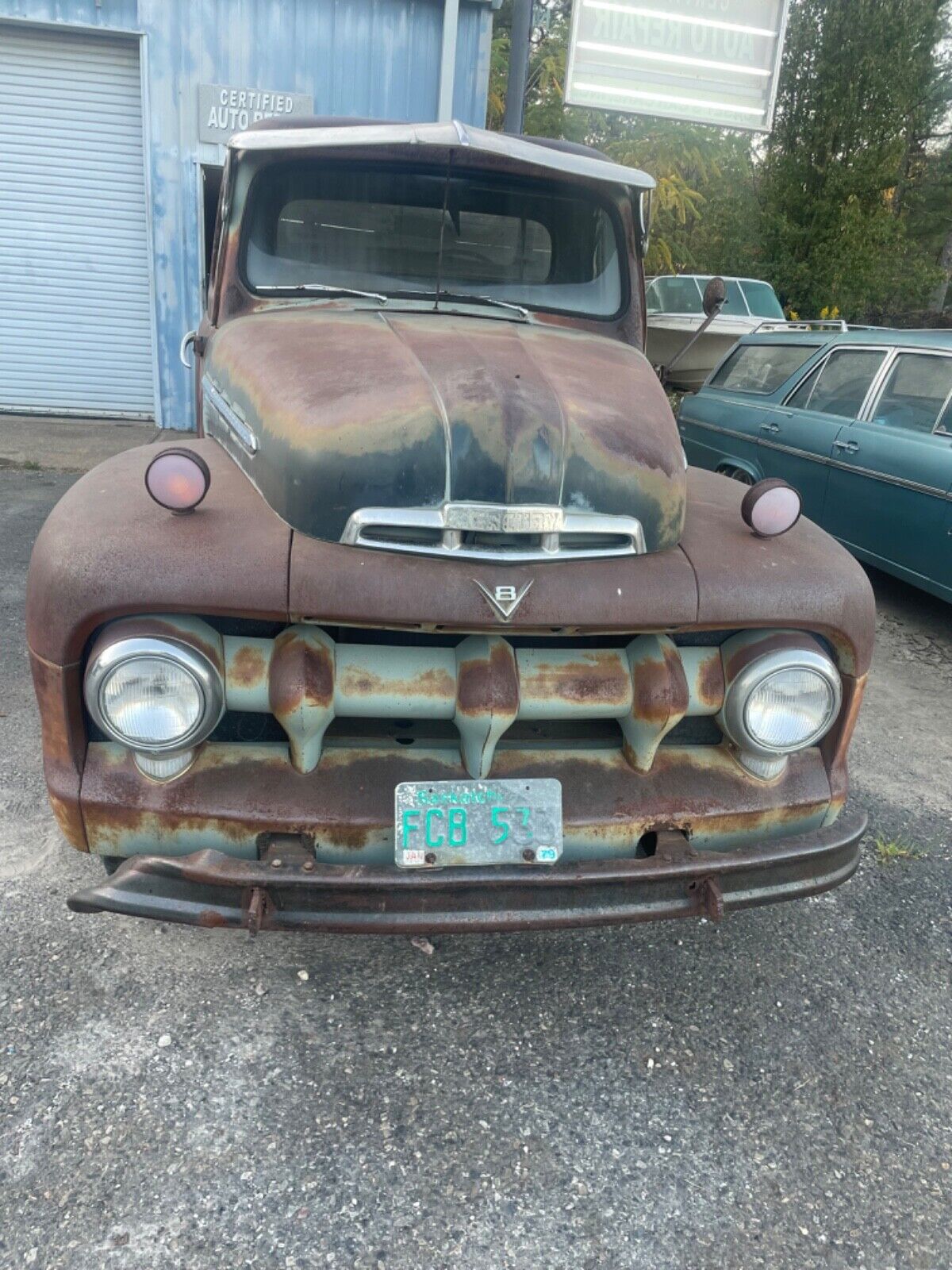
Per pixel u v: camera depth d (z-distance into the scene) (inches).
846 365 238.1
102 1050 84.2
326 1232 70.2
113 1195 71.5
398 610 73.4
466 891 76.6
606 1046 89.9
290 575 73.2
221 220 121.5
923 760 154.9
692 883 81.1
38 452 313.9
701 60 291.9
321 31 340.8
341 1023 89.7
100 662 71.2
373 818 77.0
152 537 74.9
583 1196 74.8
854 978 101.9
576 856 80.7
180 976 93.7
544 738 85.6
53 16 327.6
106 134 353.1
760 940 106.7
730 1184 76.9
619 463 80.1
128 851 78.2
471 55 356.2
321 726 76.3
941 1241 73.6
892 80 756.0
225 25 334.3
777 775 87.3
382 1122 79.8
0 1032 85.0
